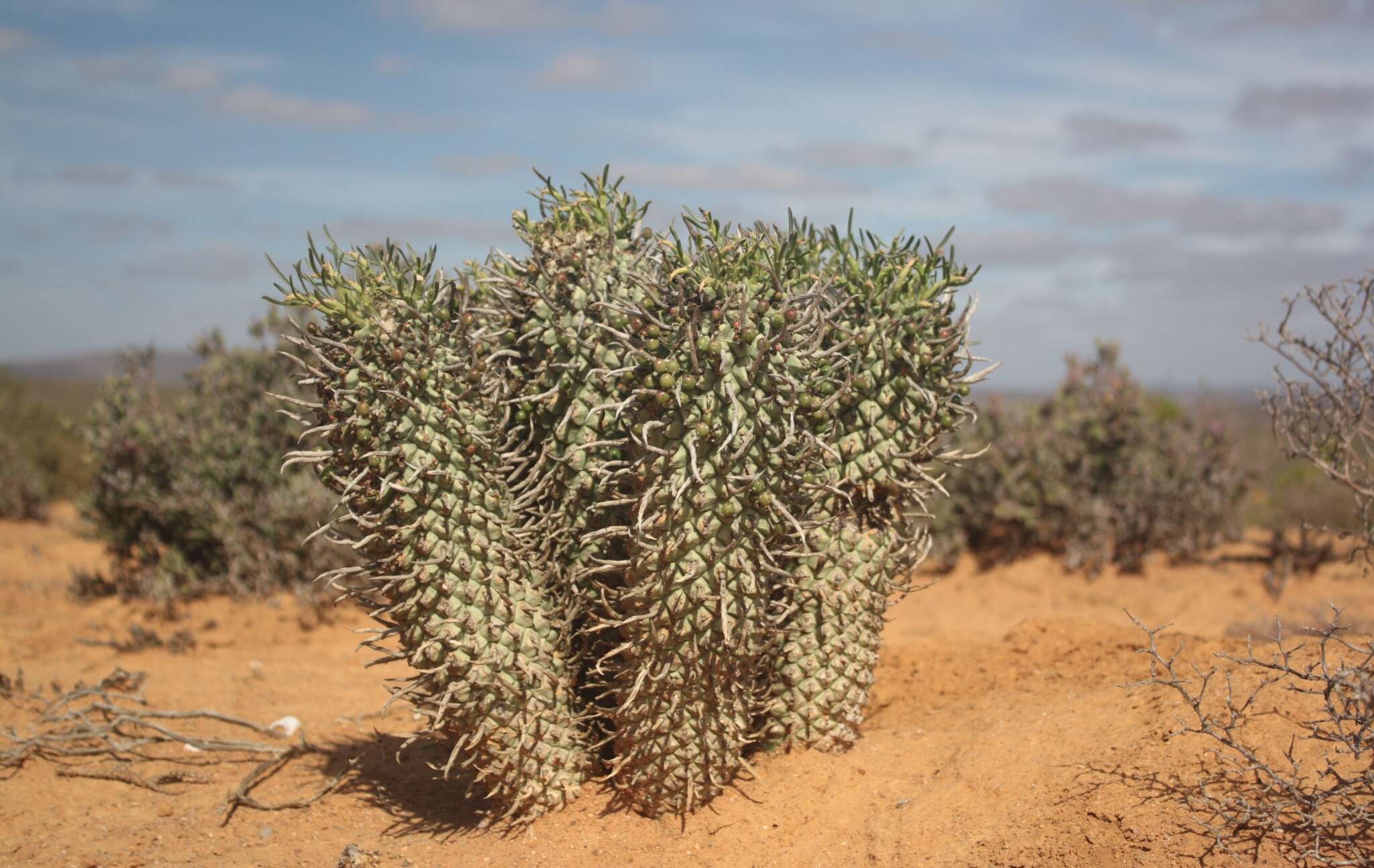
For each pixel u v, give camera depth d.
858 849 3.31
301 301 3.11
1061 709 4.05
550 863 3.33
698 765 3.39
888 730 4.27
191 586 8.07
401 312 3.15
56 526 12.34
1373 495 5.06
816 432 3.42
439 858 3.48
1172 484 9.12
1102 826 3.16
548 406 3.49
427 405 3.17
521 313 3.55
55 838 3.87
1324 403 5.13
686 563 3.09
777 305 3.11
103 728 4.69
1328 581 8.36
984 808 3.40
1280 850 2.94
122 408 8.62
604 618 3.54
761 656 3.57
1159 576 8.91
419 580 3.18
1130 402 9.43
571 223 3.51
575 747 3.57
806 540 3.56
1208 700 3.71
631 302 3.32
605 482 3.18
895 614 8.40
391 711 5.37
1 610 8.10
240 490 8.22
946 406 3.65
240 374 8.68
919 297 3.55
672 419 3.08
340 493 3.32
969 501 9.75
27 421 14.41
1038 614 8.25
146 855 3.71
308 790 4.29
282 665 6.47
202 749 4.74
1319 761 3.25
